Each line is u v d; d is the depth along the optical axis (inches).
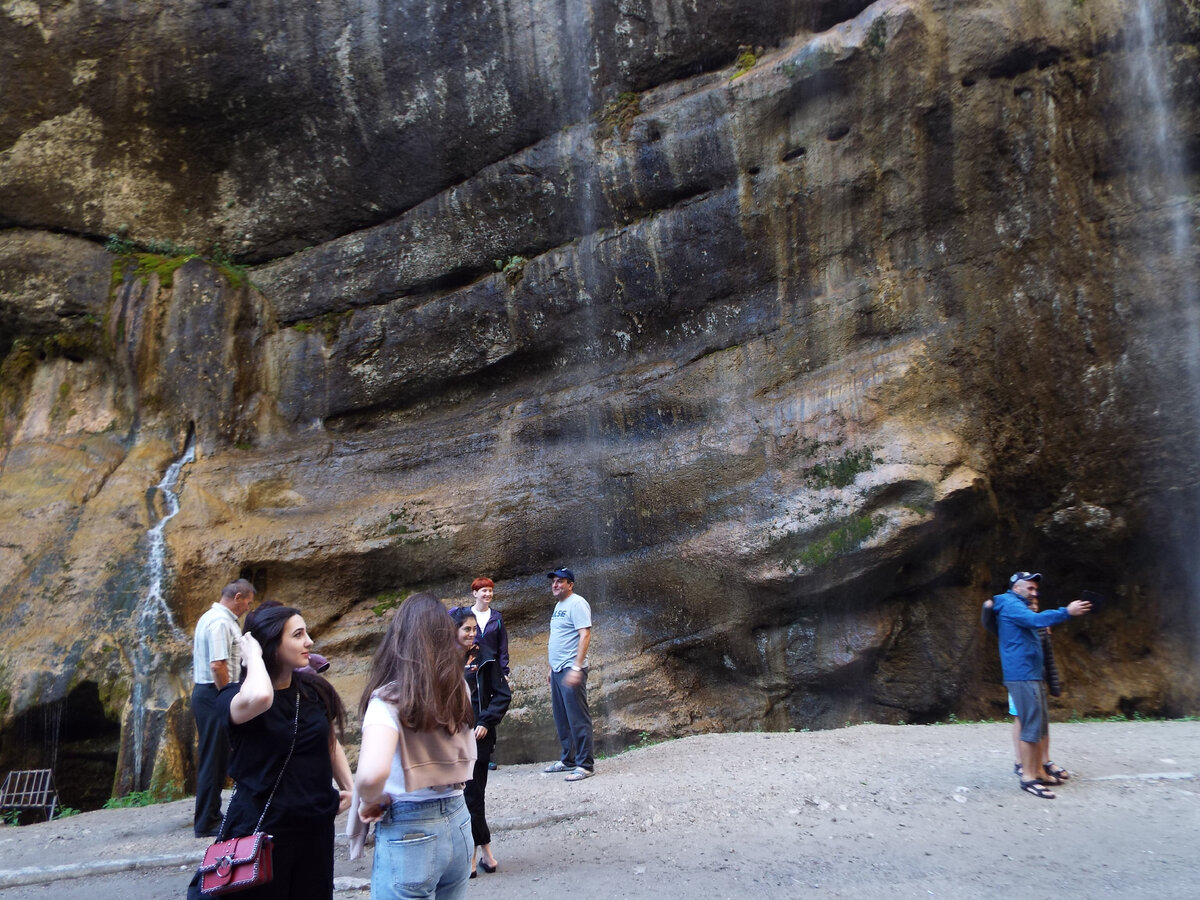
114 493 423.8
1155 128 374.0
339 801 129.7
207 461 450.9
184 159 486.3
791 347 399.5
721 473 395.2
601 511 416.8
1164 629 387.5
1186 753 261.6
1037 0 371.2
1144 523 373.4
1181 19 371.9
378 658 119.6
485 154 463.2
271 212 493.7
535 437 440.1
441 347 466.6
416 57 460.4
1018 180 374.9
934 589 376.2
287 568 418.3
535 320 452.1
